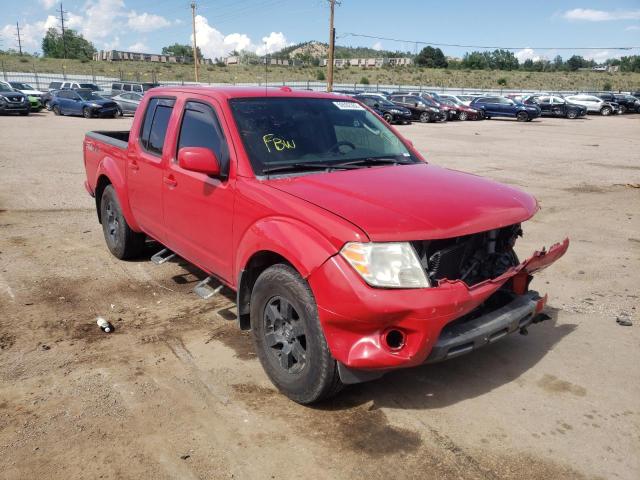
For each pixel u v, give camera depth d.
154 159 4.69
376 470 2.74
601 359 3.89
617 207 9.09
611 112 43.62
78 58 92.19
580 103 44.06
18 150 14.78
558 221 8.05
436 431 3.05
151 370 3.68
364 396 3.39
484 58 114.00
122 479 2.67
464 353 3.00
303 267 2.91
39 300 4.83
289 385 3.25
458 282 2.82
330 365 2.98
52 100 29.91
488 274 3.32
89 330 4.27
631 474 2.73
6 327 4.29
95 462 2.79
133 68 77.94
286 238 3.04
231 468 2.75
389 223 2.84
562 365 3.79
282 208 3.18
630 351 4.01
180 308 4.71
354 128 4.30
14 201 8.73
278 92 4.31
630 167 14.11
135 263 5.87
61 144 16.38
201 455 2.84
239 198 3.54
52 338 4.12
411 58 113.75
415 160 4.32
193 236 4.21
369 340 2.81
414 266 2.79
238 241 3.60
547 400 3.37
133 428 3.05
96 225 7.45
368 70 103.69
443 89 67.31
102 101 29.03
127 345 4.03
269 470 2.74
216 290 3.99
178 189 4.28
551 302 4.95
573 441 2.97
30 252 6.18
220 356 3.88
